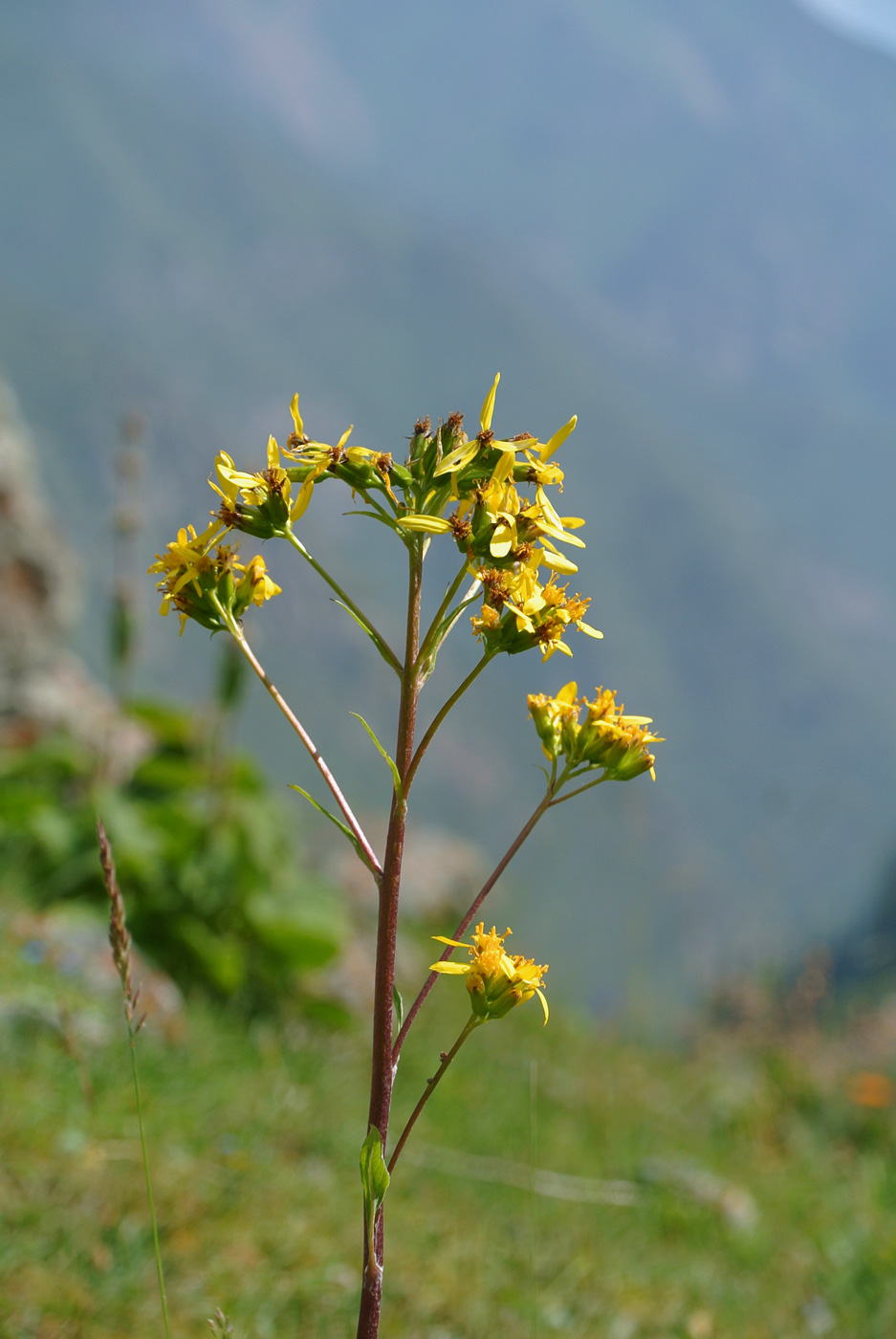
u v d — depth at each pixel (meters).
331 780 1.43
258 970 5.26
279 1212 3.01
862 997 7.96
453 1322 2.71
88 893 4.97
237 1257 2.72
